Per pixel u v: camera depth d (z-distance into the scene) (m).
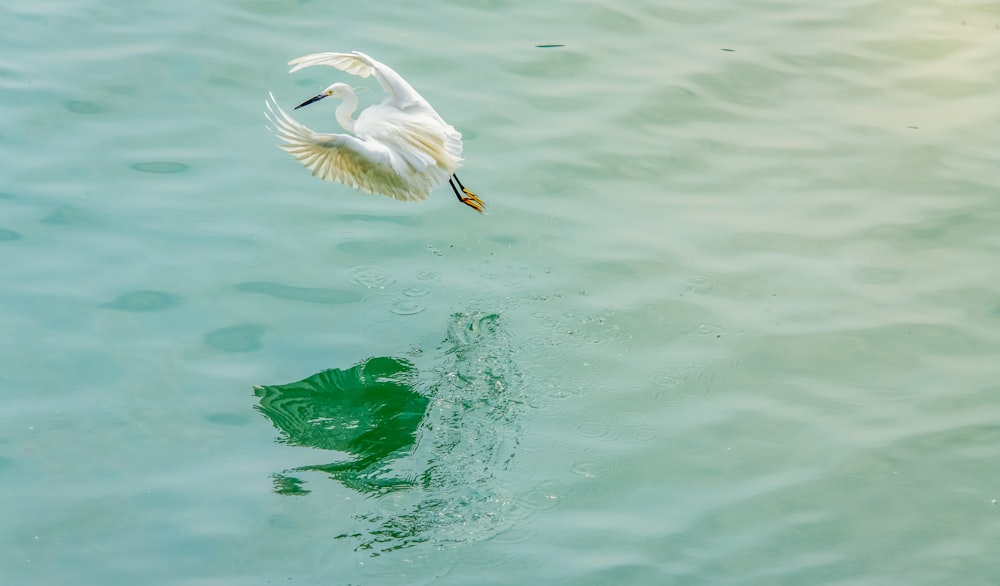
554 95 16.59
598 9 18.86
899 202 14.97
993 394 12.12
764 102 16.81
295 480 10.84
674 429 11.62
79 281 12.99
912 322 13.06
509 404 11.87
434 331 12.73
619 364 12.41
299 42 17.27
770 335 12.83
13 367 11.87
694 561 10.15
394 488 10.81
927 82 17.31
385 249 13.84
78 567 9.86
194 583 9.78
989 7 19.36
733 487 10.96
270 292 13.10
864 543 10.41
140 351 12.20
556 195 14.79
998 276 13.80
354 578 9.91
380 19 18.03
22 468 10.78
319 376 12.08
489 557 10.16
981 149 15.92
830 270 13.81
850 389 12.18
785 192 15.08
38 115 15.46
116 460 10.96
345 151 10.65
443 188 14.82
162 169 14.73
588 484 10.96
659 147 15.76
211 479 10.80
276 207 14.33
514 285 13.38
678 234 14.27
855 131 16.25
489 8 18.64
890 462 11.27
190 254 13.51
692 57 17.72
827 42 18.28
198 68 16.59
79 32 17.28
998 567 10.21
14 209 13.86
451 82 16.62
